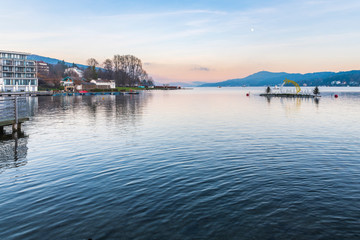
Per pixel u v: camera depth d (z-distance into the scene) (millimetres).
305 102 75812
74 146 21641
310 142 22109
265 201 10625
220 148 20188
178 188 12195
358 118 38281
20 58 126562
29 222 9320
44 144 22516
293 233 8422
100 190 12156
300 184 12406
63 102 77188
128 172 14773
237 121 35781
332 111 48844
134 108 57750
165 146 21141
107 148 20781
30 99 91562
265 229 8656
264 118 38969
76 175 14430
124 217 9562
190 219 9352
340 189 11719
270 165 15617
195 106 63188
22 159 18000
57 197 11438
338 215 9414
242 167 15289
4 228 8953
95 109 55094
